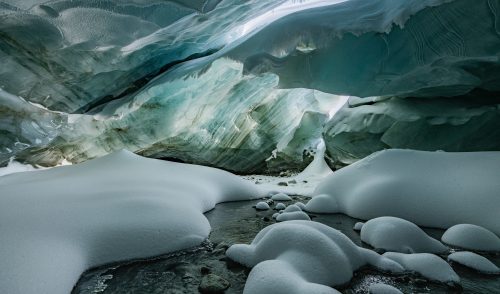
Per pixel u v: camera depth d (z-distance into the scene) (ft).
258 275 5.85
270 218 12.45
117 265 7.57
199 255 8.30
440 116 19.03
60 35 15.34
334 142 24.41
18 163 23.66
